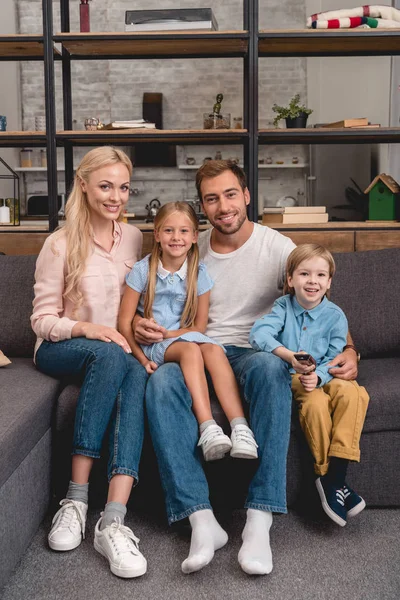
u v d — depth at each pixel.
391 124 5.54
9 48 3.34
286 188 7.22
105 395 1.93
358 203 6.13
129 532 1.79
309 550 1.86
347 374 2.08
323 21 3.12
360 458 2.06
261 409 1.91
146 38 3.15
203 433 1.89
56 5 7.26
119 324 2.24
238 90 7.34
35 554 1.83
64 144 3.51
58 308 2.22
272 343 2.07
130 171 2.28
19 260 2.62
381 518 2.05
